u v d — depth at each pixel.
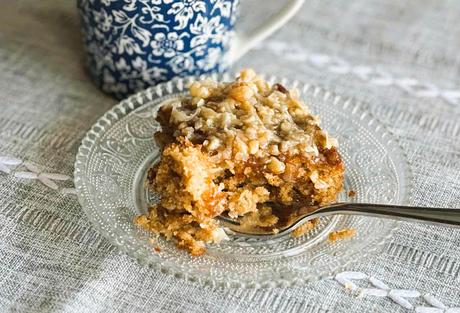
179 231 0.48
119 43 0.55
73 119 0.56
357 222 0.49
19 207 0.51
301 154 0.49
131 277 0.48
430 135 0.57
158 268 0.46
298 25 0.64
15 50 0.61
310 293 0.48
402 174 0.51
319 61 0.62
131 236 0.47
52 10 0.64
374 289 0.48
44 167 0.53
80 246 0.49
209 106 0.50
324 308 0.47
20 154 0.54
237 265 0.47
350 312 0.47
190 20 0.54
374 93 0.60
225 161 0.48
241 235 0.49
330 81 0.60
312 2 0.66
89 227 0.50
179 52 0.55
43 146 0.54
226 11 0.55
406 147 0.56
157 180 0.49
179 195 0.48
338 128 0.54
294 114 0.51
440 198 0.53
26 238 0.49
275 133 0.50
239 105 0.50
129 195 0.50
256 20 0.65
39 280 0.48
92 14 0.55
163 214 0.49
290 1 0.58
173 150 0.48
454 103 0.59
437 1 0.66
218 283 0.45
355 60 0.62
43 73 0.59
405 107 0.59
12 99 0.57
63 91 0.58
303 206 0.50
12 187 0.52
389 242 0.50
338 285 0.48
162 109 0.51
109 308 0.47
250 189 0.50
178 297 0.47
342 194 0.51
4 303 0.47
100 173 0.50
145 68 0.56
